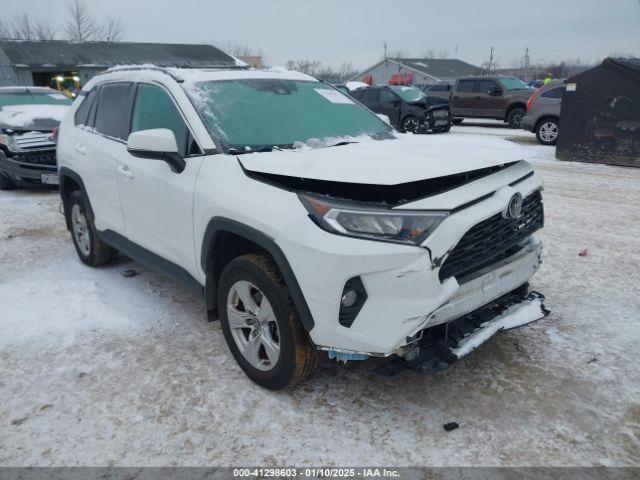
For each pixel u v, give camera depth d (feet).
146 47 110.42
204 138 9.96
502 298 9.44
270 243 8.09
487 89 59.36
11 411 8.93
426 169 7.78
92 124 14.39
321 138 10.89
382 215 7.35
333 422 8.48
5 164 25.75
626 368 9.86
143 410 8.88
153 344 11.04
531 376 9.64
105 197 13.15
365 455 7.76
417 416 8.58
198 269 10.14
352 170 7.78
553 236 17.97
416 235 7.27
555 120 42.06
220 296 9.68
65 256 16.75
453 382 9.49
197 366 10.17
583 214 20.75
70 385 9.63
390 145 10.16
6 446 8.10
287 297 8.33
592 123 32.73
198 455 7.85
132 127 12.23
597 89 32.01
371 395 9.14
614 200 23.03
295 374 8.59
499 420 8.45
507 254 9.39
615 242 17.25
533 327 11.51
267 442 8.07
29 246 17.84
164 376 9.86
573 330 11.34
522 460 7.61
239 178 8.98
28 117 26.73
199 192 9.53
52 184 25.54
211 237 9.32
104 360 10.44
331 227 7.54
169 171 10.46
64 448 8.04
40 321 12.09
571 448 7.82
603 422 8.38
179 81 11.07
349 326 7.70
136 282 14.38
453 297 8.04
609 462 7.55
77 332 11.59
